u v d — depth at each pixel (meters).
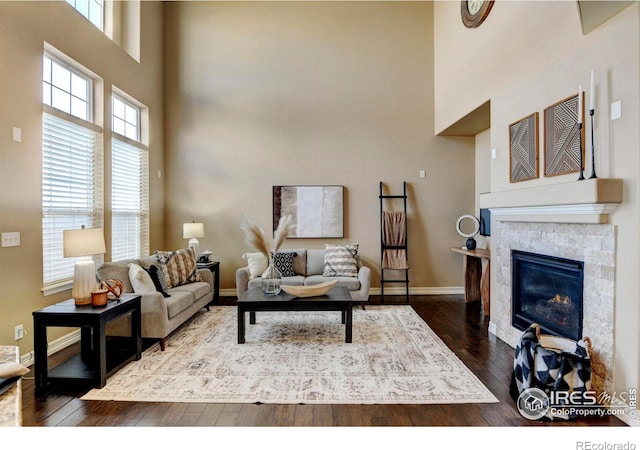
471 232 5.33
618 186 2.04
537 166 2.78
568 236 2.49
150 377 2.56
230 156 5.36
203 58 5.35
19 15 2.80
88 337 2.82
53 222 3.25
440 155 5.37
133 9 4.62
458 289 5.38
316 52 5.35
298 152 5.36
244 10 5.35
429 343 3.26
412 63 5.35
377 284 5.36
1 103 2.64
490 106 3.74
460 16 4.36
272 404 2.21
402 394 2.32
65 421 2.03
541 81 2.75
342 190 5.34
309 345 3.20
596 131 2.23
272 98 5.35
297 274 4.87
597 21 2.19
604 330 2.16
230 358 2.91
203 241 5.34
